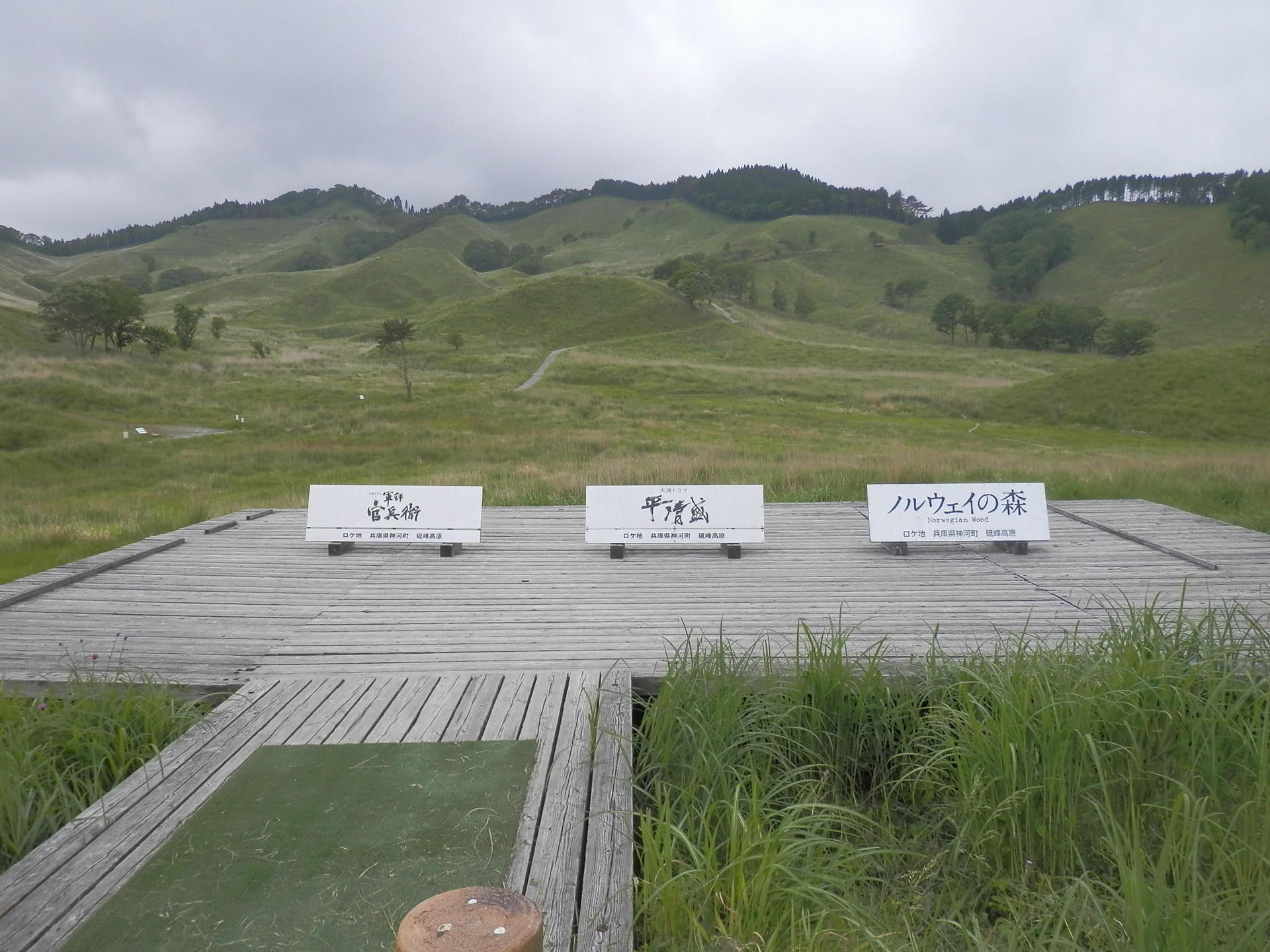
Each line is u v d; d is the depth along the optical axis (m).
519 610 6.75
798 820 3.55
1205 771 4.09
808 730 4.52
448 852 3.27
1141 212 168.88
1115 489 13.54
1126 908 2.98
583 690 4.97
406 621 6.47
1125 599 6.77
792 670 5.05
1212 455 25.20
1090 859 3.96
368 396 42.88
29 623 6.44
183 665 5.51
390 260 152.75
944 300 108.12
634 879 3.15
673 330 95.44
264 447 26.89
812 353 80.19
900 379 60.62
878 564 8.22
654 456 23.42
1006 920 3.55
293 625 6.38
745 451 26.55
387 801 3.67
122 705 4.67
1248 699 4.55
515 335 92.06
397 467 23.78
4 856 3.75
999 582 7.45
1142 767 4.25
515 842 3.34
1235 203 143.38
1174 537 9.18
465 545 9.29
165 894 3.02
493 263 191.25
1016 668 4.63
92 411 34.81
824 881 3.44
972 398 46.28
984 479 14.66
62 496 19.33
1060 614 6.46
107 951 2.73
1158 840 3.95
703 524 8.64
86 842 3.38
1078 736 4.07
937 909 3.68
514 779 3.87
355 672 5.36
